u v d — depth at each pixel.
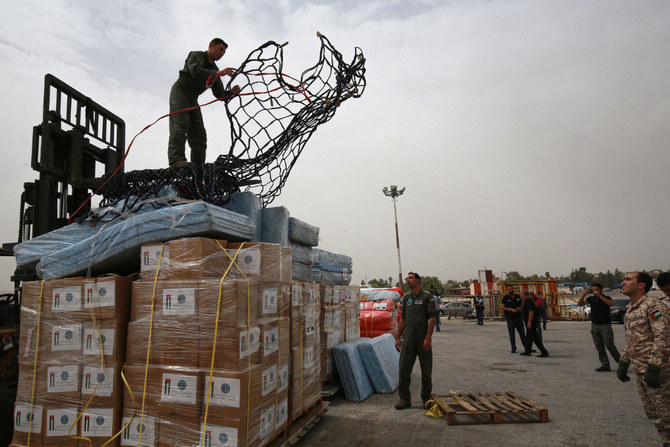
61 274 3.78
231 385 2.87
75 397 3.23
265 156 4.52
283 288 3.81
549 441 4.08
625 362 3.59
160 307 3.17
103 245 3.64
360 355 6.32
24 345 3.44
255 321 3.23
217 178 4.34
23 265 4.21
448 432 4.43
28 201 5.07
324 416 5.07
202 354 2.99
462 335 15.46
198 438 2.89
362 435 4.37
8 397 4.02
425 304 5.49
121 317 3.29
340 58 4.11
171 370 3.02
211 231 3.46
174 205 3.98
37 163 4.89
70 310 3.36
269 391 3.37
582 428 4.44
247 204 4.41
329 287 5.96
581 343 12.07
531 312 9.61
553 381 6.79
